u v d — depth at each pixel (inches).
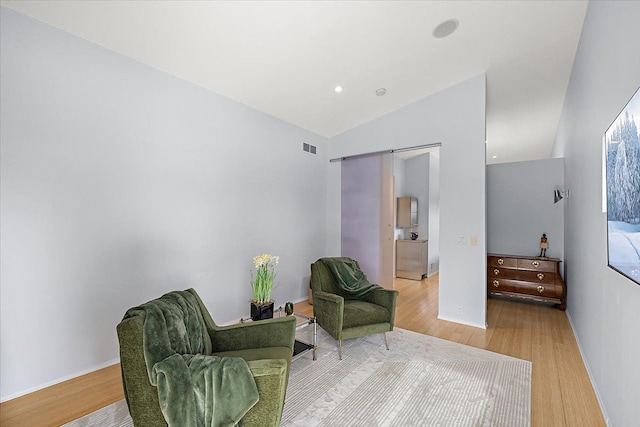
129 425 72.2
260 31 100.9
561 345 120.0
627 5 64.7
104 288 100.0
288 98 148.9
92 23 90.1
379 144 178.5
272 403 57.1
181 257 122.0
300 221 182.4
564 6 103.3
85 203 95.7
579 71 121.8
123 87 105.0
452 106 151.0
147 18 89.9
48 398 82.7
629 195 57.3
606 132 75.5
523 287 173.3
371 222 184.1
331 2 92.6
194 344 68.0
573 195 140.2
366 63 127.6
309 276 188.1
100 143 99.1
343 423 74.0
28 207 84.8
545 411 78.7
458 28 111.6
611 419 71.9
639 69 57.3
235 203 143.6
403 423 74.0
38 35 86.5
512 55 130.3
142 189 110.0
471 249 144.3
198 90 128.9
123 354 53.5
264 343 81.8
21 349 83.7
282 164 170.1
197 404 52.9
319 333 132.6
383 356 110.2
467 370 99.8
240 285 145.7
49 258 88.6
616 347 70.3
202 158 129.7
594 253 95.2
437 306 174.7
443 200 153.0
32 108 85.4
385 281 177.8
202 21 93.3
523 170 188.4
